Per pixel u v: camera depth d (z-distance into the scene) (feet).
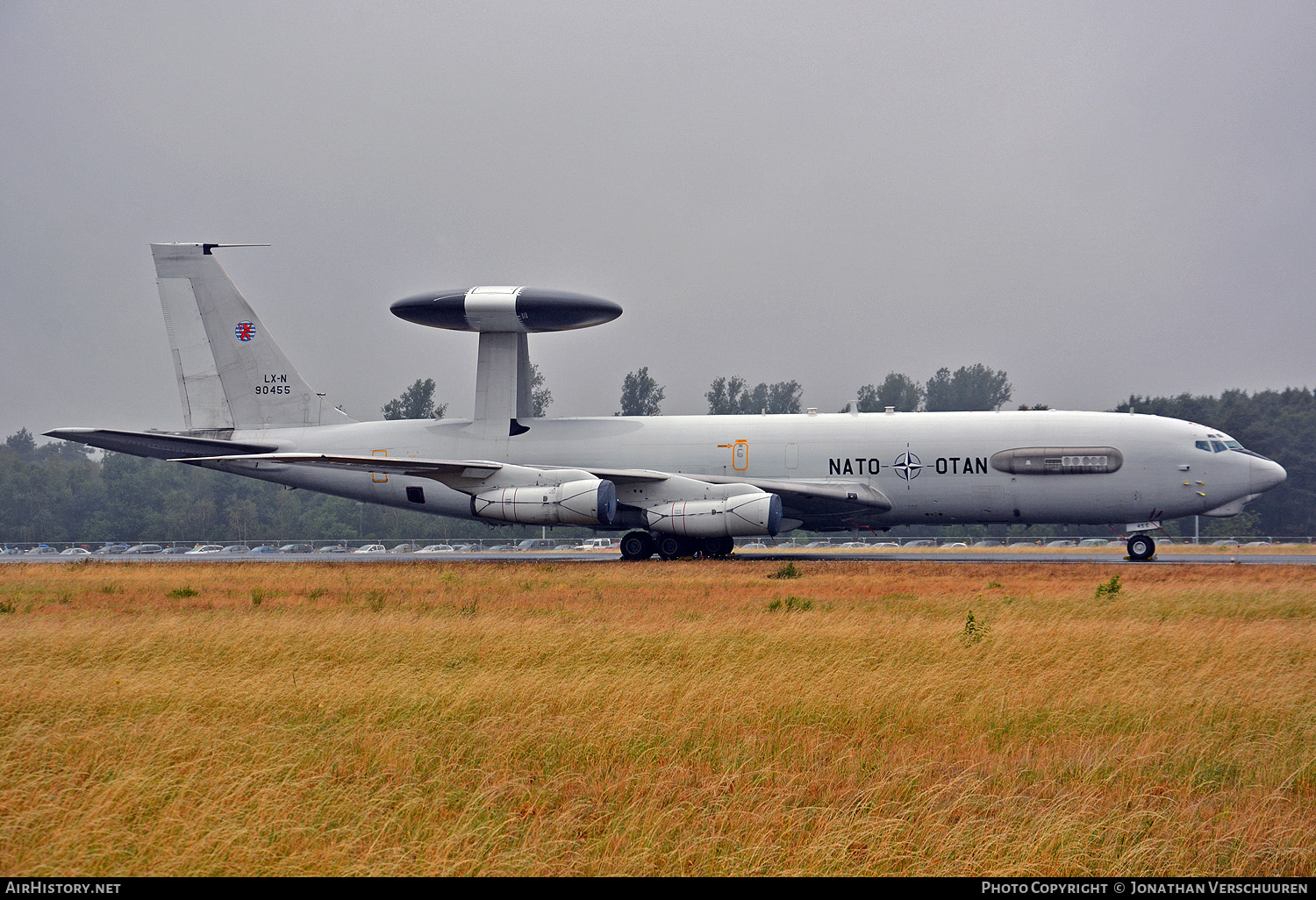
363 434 250.37
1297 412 649.20
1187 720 69.92
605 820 51.93
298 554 348.18
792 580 169.78
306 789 54.65
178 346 258.57
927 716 70.95
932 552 305.12
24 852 46.75
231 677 84.33
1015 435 214.07
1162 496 208.13
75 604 143.54
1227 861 48.16
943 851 47.93
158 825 49.39
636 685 76.84
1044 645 94.27
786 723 69.36
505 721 69.15
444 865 45.52
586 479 219.00
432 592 155.63
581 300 228.02
